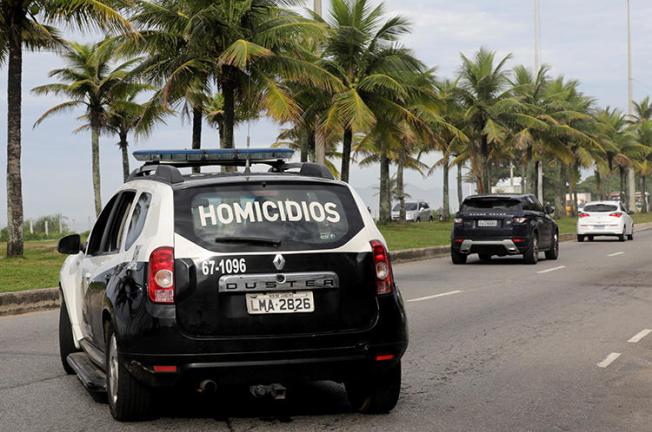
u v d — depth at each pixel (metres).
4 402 14.62
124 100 101.62
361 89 70.00
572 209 195.12
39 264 46.47
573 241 79.50
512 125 109.88
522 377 16.31
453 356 18.59
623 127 180.38
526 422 12.89
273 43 55.56
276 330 12.12
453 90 102.75
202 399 14.57
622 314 25.78
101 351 14.42
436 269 44.72
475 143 109.50
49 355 19.59
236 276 12.08
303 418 13.22
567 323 23.81
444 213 136.88
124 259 12.96
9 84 52.19
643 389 15.20
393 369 13.05
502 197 47.84
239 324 12.02
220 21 53.88
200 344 11.86
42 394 15.29
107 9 47.69
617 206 77.56
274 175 13.21
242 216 12.47
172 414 13.55
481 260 52.03
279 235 12.42
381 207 108.44
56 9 48.62
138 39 56.28
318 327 12.27
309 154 108.44
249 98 58.12
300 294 12.26
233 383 12.01
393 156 124.44
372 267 12.66
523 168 156.62
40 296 29.75
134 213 13.57
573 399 14.41
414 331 22.34
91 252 15.98
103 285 13.59
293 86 67.88
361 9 70.12
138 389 12.55
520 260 51.50
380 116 72.94
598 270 43.03
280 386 12.30
